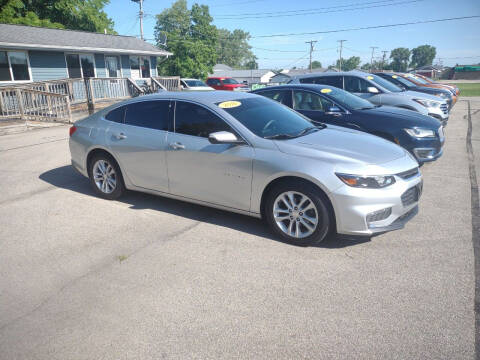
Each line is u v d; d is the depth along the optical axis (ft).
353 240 12.83
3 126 37.65
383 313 8.97
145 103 15.92
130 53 72.84
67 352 7.94
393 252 11.94
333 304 9.36
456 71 319.88
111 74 72.08
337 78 30.94
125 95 58.95
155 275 10.84
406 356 7.62
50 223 14.73
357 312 9.03
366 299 9.53
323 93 22.39
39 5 92.99
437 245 12.37
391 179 11.68
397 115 20.43
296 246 12.44
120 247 12.60
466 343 7.93
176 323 8.77
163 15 207.31
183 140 14.23
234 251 12.17
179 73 133.59
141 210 15.96
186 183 14.44
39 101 46.06
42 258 11.94
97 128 16.98
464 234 13.15
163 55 81.05
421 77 56.70
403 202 11.91
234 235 13.33
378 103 28.99
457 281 10.25
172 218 15.02
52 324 8.83
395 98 28.68
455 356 7.59
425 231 13.44
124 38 79.30
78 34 69.87
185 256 11.90
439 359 7.52
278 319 8.84
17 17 85.30
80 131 17.62
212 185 13.78
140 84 72.23
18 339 8.36
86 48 63.10
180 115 14.70
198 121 14.19
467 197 16.99
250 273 10.84
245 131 13.20
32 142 31.99
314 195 11.65
